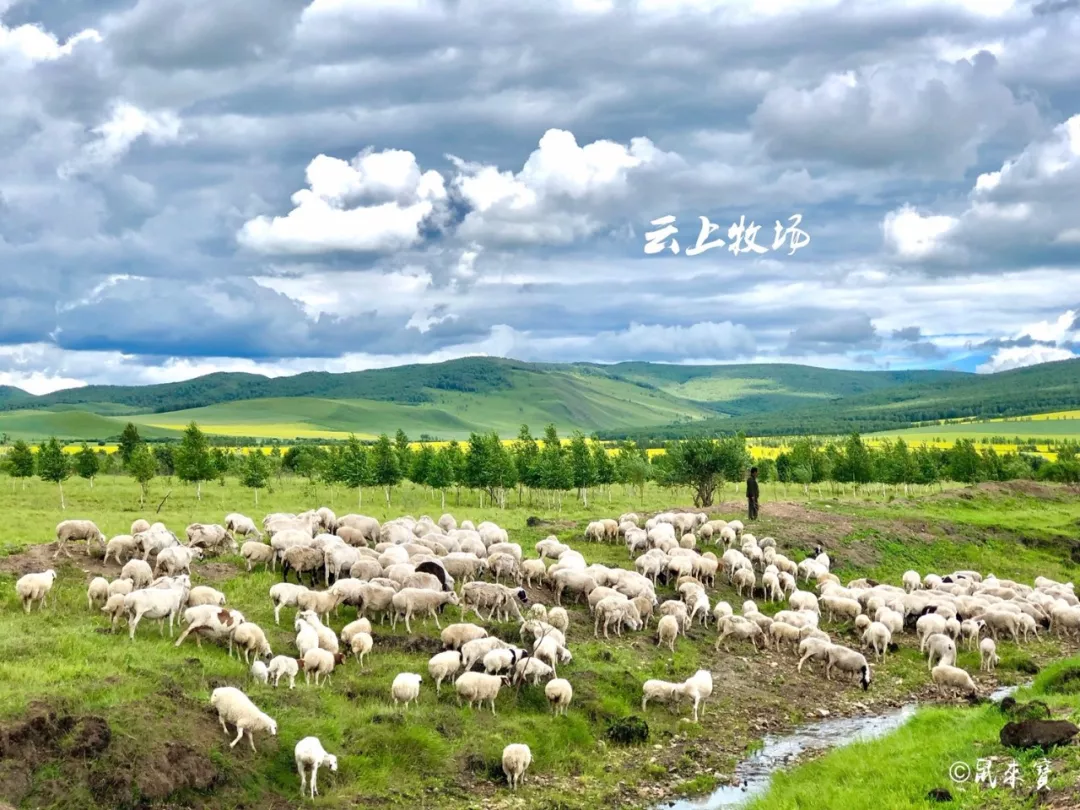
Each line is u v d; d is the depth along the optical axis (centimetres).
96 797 1622
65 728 1719
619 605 3058
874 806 1762
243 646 2367
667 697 2531
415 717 2169
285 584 2703
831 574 4056
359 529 3778
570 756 2200
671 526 4247
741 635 3164
